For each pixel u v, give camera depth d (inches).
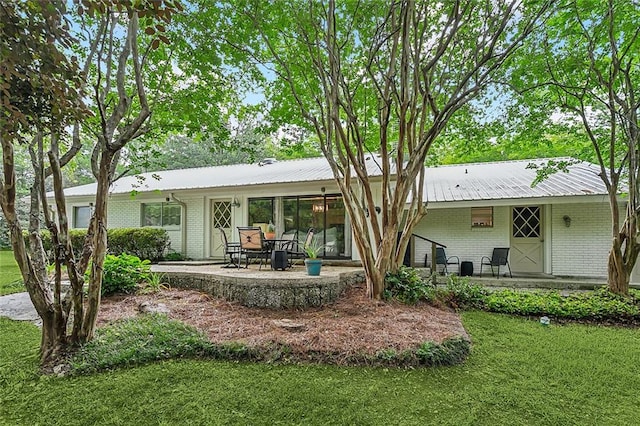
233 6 220.4
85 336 153.9
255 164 555.8
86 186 546.0
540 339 183.3
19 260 142.8
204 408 111.8
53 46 84.4
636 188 251.1
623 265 255.1
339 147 240.4
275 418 106.8
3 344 169.6
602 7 230.7
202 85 242.8
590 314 221.9
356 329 174.6
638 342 180.1
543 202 323.0
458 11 206.8
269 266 329.7
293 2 225.0
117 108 156.6
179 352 154.6
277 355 150.5
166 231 450.3
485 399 119.6
